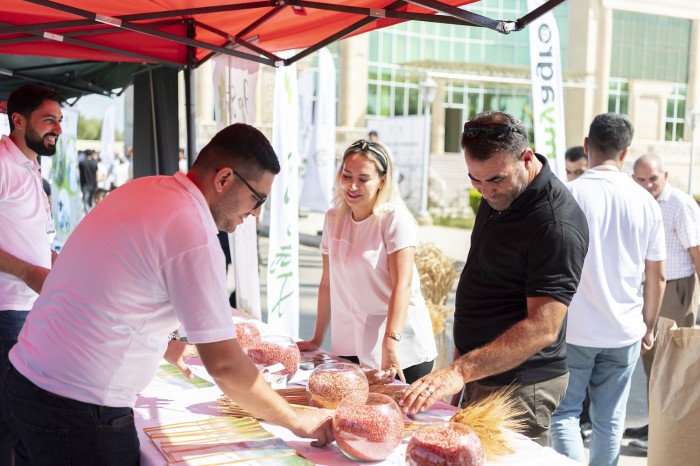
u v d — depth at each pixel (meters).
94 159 14.82
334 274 2.93
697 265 4.22
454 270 3.88
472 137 2.10
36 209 3.23
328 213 3.02
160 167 5.51
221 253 1.74
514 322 2.27
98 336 1.69
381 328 2.85
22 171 3.16
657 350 2.77
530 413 2.27
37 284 3.06
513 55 27.06
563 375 2.34
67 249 1.78
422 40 26.17
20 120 3.19
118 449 1.76
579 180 3.11
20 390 1.76
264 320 7.40
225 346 1.70
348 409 1.79
